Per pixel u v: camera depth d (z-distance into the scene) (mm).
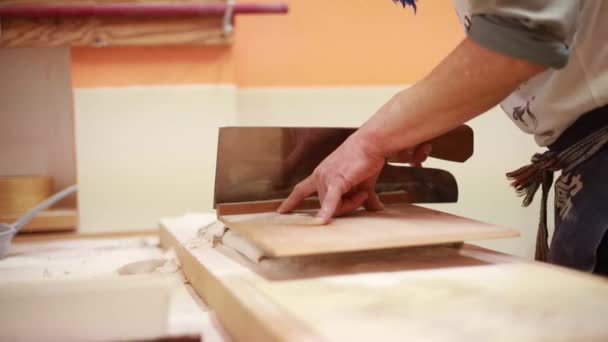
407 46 1704
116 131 1502
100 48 1469
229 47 1524
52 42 1408
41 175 1620
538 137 871
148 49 1490
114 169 1511
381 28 1690
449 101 685
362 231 721
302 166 896
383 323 503
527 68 637
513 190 1641
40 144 1616
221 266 731
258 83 1671
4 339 507
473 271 680
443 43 1708
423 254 770
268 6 1459
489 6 635
